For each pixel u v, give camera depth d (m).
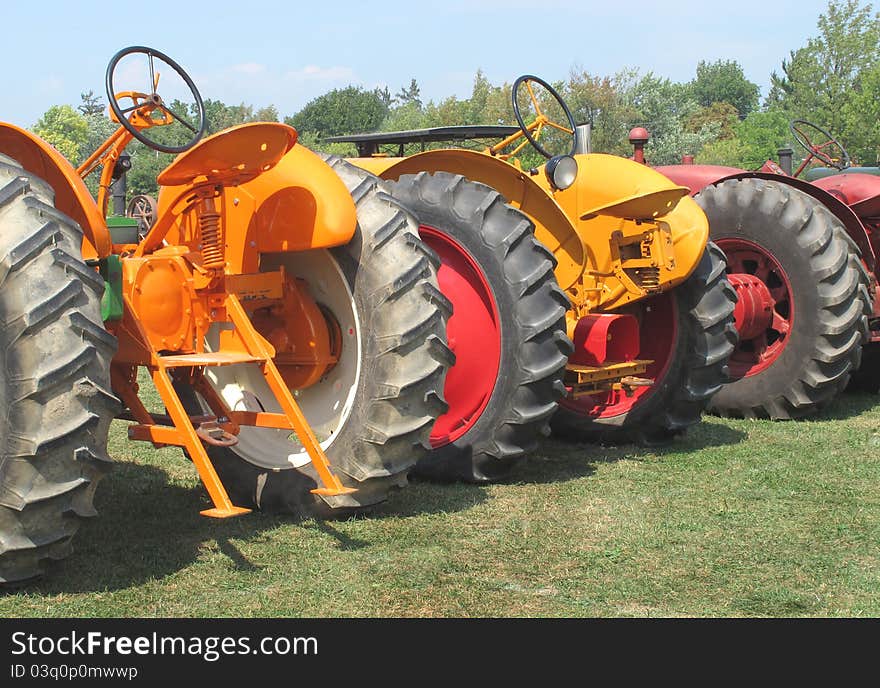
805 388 6.31
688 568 3.39
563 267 5.27
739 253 6.72
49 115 68.00
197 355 3.64
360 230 3.97
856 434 5.91
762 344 6.64
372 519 3.98
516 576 3.29
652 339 5.75
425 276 3.94
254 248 3.92
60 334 2.93
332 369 4.09
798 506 4.18
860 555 3.53
